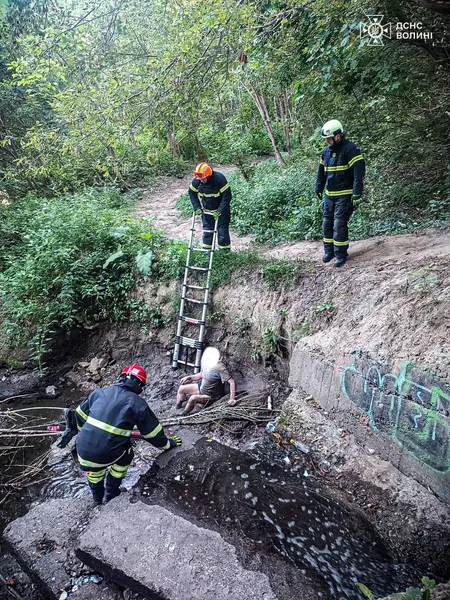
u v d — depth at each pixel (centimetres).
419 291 442
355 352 446
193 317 704
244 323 647
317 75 751
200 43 658
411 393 383
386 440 412
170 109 725
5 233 962
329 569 318
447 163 780
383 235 695
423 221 702
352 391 448
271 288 614
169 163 1731
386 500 385
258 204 931
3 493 494
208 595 292
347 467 426
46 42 901
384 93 763
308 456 457
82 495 470
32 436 548
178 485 393
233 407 561
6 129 1226
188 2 795
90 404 400
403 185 802
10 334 776
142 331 748
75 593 342
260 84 1210
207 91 778
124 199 1329
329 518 372
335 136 524
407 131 816
